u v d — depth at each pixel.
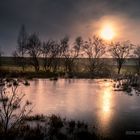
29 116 10.84
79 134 8.23
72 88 25.16
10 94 18.23
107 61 59.22
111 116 11.55
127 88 25.22
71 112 12.40
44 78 40.22
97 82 33.75
